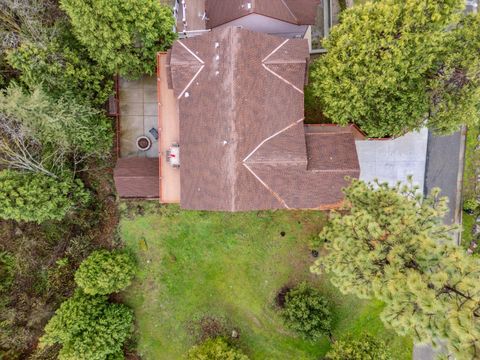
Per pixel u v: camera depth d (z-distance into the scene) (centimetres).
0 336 2333
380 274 1313
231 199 1822
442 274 1095
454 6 1590
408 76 1806
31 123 1908
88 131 2077
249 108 1823
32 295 2450
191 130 1919
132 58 2016
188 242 2458
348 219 1440
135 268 2400
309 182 1917
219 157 1841
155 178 2212
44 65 1880
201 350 2209
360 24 1672
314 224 2395
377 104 1877
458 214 2338
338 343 2119
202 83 1877
